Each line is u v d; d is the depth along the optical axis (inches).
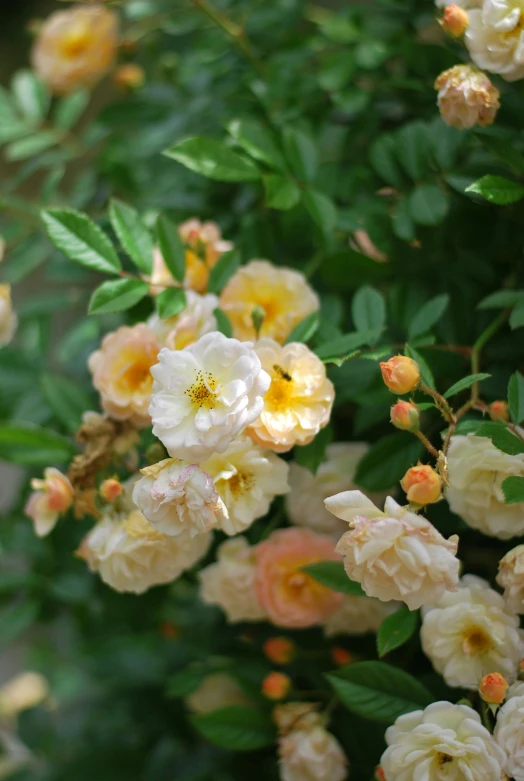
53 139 41.6
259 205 37.6
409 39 36.2
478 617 29.9
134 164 41.8
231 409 28.4
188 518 28.8
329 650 34.9
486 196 31.2
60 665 51.2
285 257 36.6
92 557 31.3
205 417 28.4
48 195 39.5
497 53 31.0
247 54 38.2
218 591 33.5
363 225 34.6
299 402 30.3
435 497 28.2
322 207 34.2
